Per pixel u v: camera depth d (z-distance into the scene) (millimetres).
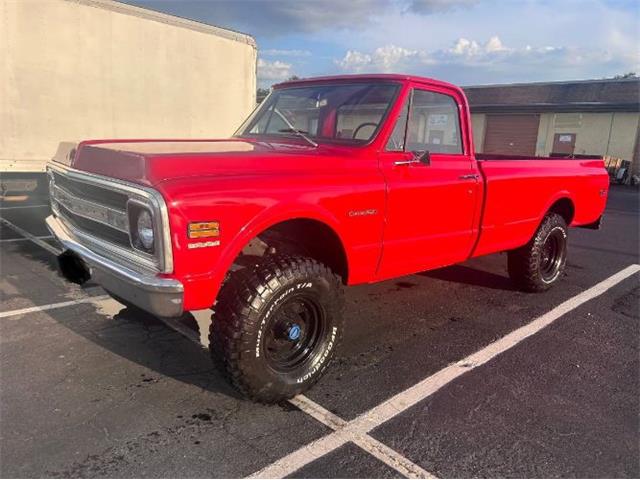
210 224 2744
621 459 2803
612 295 5691
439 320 4766
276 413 3139
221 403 3223
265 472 2598
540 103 25484
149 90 8438
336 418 3102
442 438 2932
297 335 3256
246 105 10055
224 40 9383
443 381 3602
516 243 5109
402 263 3994
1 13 6785
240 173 3025
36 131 7320
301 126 4324
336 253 3590
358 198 3494
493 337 4402
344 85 4227
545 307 5207
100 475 2529
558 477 2643
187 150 3238
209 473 2576
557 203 5801
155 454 2703
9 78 6977
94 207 3170
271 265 3090
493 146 27734
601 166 6371
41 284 5293
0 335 4062
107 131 8047
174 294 2660
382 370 3742
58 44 7348
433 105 4199
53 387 3322
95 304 4773
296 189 3152
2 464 2576
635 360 4043
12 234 7562
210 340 3072
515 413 3219
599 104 23359
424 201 3988
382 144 3787
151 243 2727
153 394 3289
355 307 5043
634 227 10898
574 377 3721
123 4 7969
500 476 2633
